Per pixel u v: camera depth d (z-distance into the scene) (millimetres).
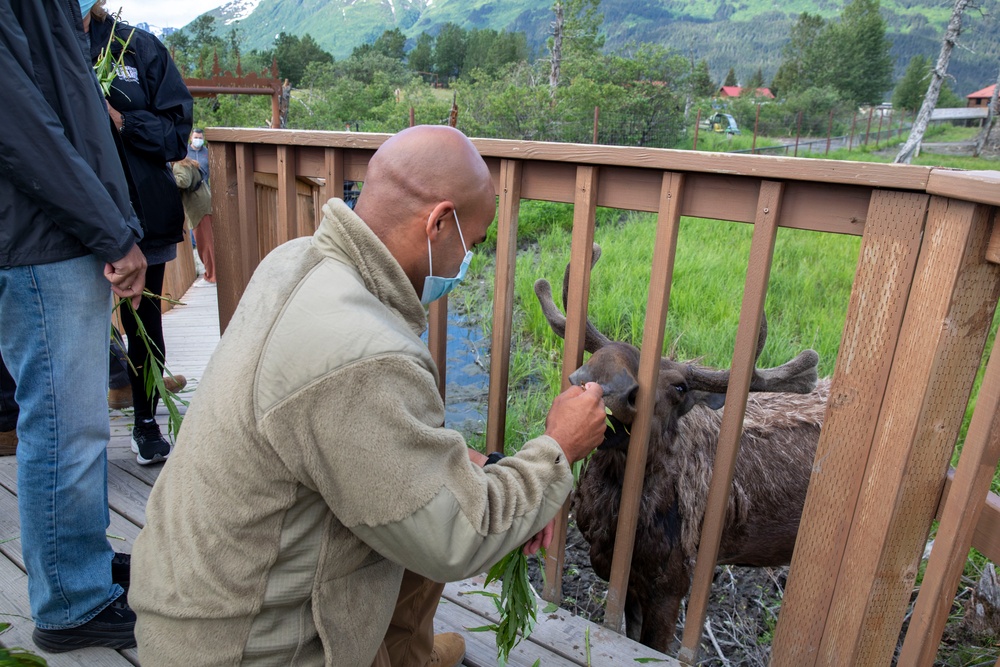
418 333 1344
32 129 1567
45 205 1633
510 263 2117
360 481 1122
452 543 1188
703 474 3033
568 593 3289
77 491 1829
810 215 1601
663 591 2953
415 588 1606
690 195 1771
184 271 7555
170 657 1229
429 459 1166
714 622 3227
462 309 7766
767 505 3344
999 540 1521
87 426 1840
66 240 1721
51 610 1893
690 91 28250
